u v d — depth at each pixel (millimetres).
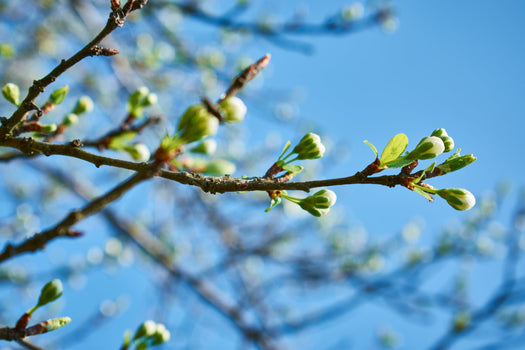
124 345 2633
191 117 1865
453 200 2068
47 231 2537
